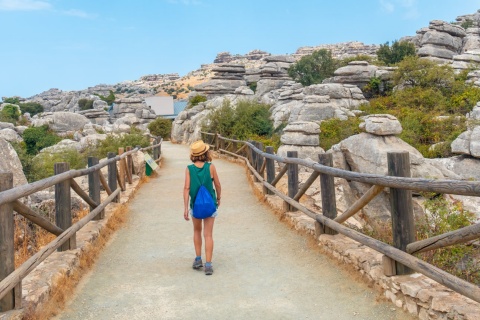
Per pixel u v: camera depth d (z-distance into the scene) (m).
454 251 6.27
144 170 14.63
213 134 24.52
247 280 5.11
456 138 16.66
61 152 24.20
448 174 13.57
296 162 7.34
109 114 59.38
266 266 5.61
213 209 5.31
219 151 22.89
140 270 5.56
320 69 48.12
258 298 4.55
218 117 26.25
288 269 5.45
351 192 13.15
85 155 25.06
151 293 4.73
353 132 21.33
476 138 15.75
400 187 4.00
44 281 4.34
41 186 4.34
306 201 9.33
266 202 9.70
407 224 4.17
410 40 53.94
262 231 7.49
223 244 6.77
